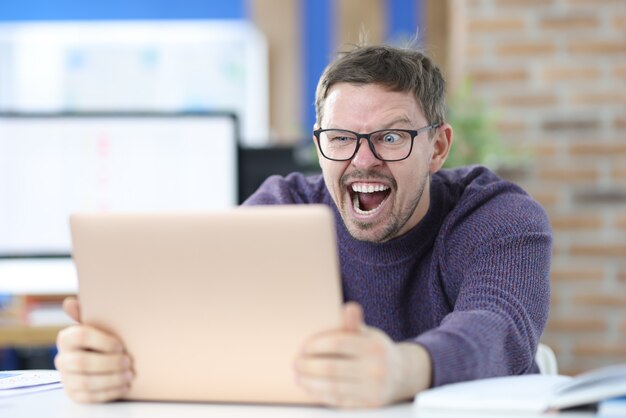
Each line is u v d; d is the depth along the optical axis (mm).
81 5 5594
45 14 5594
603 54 4289
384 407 1222
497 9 4328
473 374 1333
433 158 1836
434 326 1789
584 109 4301
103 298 1284
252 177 2924
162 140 2787
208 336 1251
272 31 5590
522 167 4301
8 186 2738
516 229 1649
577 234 4293
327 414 1187
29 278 2719
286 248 1196
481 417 1152
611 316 4262
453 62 4859
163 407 1271
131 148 2779
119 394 1307
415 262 1803
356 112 1671
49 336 2406
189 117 2793
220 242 1217
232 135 2799
